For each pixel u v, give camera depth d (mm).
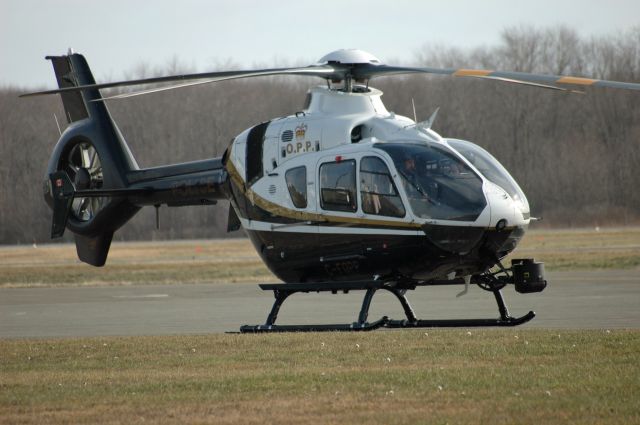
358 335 45812
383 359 38219
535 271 47500
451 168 46438
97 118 65938
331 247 49188
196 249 175000
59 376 36625
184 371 37125
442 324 49281
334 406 29844
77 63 66875
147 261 143250
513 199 46844
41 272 121812
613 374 33312
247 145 53406
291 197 50406
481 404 29500
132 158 65250
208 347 43562
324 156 49219
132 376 36125
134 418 29141
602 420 27219
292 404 30312
